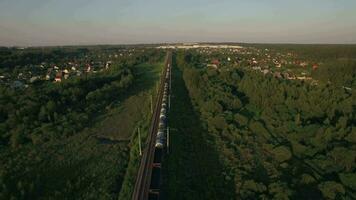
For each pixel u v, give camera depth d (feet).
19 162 229.86
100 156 245.04
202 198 184.14
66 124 304.09
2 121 299.58
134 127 317.63
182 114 348.18
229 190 191.11
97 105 379.55
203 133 285.84
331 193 181.78
